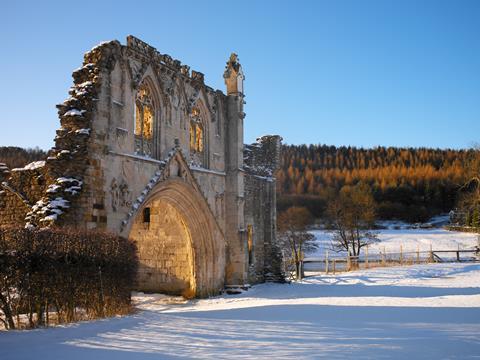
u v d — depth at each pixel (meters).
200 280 22.22
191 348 7.71
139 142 18.41
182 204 21.47
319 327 10.91
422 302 16.84
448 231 80.06
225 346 7.96
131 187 17.25
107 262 12.36
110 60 16.41
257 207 27.83
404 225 91.31
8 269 9.73
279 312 14.49
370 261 44.84
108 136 16.09
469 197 52.25
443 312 14.01
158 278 23.61
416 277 30.03
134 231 24.22
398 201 106.12
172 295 23.06
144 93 19.11
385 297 18.95
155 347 7.73
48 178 15.71
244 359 6.81
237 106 25.53
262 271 27.91
